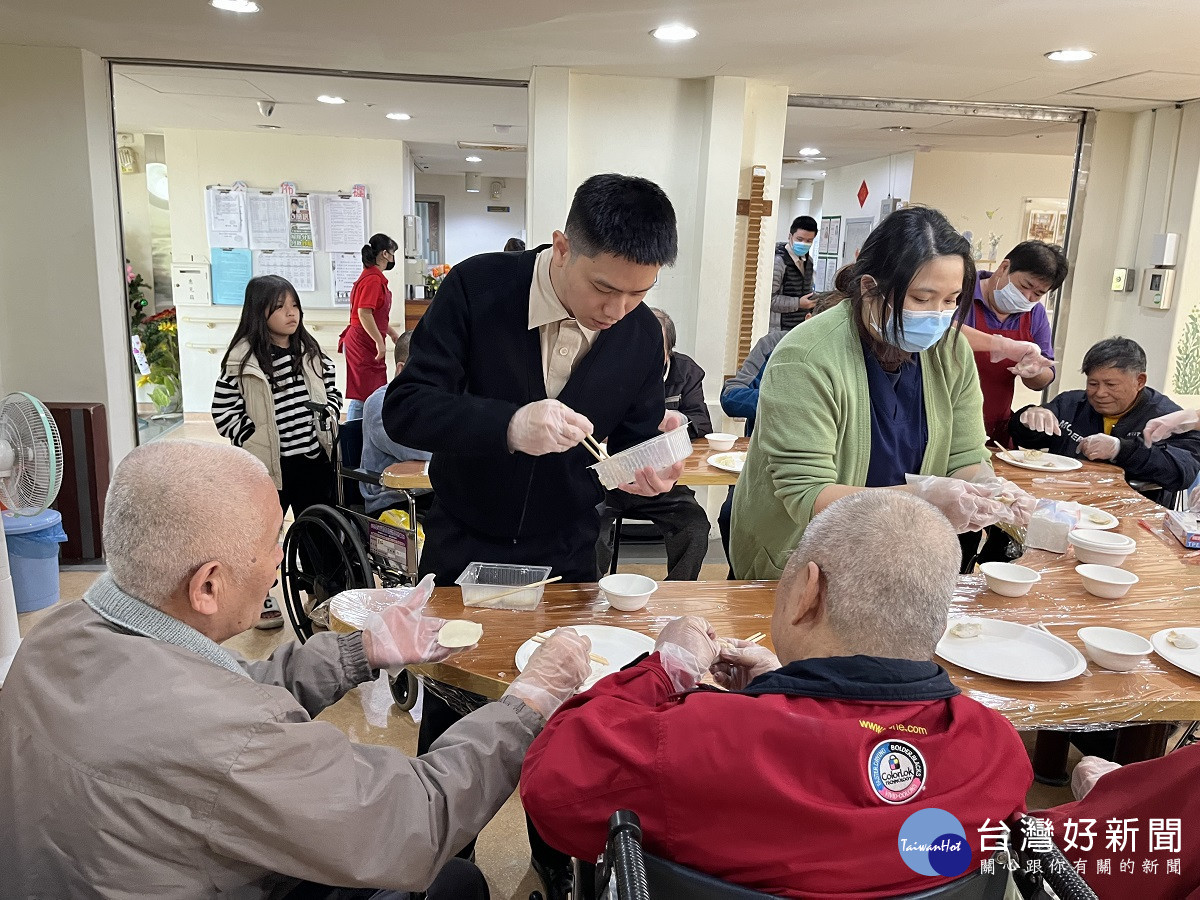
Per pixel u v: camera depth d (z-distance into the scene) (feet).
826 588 3.47
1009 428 11.54
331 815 3.28
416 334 5.66
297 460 11.82
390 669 4.83
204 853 3.26
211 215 23.24
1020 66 12.69
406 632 4.86
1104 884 3.70
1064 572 6.68
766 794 2.96
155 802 3.15
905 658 3.38
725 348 15.47
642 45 12.07
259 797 3.17
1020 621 5.74
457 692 5.18
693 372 12.75
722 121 14.19
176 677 3.25
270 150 23.17
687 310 15.37
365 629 4.86
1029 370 9.99
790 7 10.00
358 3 10.21
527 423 4.97
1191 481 10.47
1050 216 24.64
